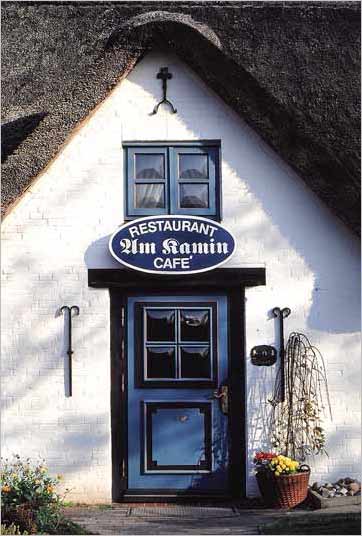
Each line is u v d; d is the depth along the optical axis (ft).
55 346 31.58
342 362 31.68
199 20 35.94
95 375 31.55
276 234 31.96
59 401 31.42
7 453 31.24
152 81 32.19
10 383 31.48
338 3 37.81
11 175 30.99
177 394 32.01
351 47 34.53
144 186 32.24
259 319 31.81
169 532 26.73
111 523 28.14
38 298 31.71
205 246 31.24
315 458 31.37
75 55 38.45
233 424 31.91
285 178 32.07
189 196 32.24
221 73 31.09
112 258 31.76
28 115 34.99
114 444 31.73
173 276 31.55
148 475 31.73
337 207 31.09
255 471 31.27
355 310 31.81
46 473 31.14
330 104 31.76
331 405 31.55
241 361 32.07
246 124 31.99
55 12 40.22
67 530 26.89
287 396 31.55
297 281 31.91
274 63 33.19
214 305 32.19
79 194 31.94
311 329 31.78
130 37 31.19
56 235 31.83
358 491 30.48
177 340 32.09
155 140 32.12
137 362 32.04
